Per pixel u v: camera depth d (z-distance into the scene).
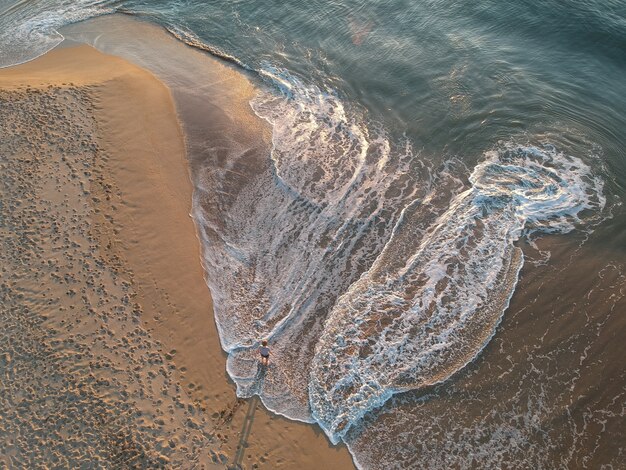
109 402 13.56
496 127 22.05
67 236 16.95
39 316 15.02
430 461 13.26
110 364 14.30
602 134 21.44
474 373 14.80
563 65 24.97
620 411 13.85
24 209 17.39
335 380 14.70
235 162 20.83
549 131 21.69
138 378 14.13
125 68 25.00
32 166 18.61
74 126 20.48
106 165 19.31
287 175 20.42
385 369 14.97
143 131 21.22
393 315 16.20
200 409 13.84
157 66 25.94
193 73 25.67
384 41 27.36
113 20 30.14
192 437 13.29
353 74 25.55
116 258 16.72
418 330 15.82
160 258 17.03
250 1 31.30
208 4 31.33
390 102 23.83
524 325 15.77
